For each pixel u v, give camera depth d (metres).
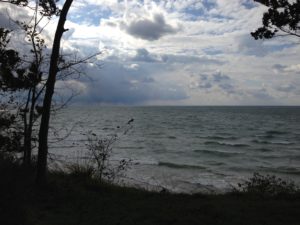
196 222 7.88
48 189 10.01
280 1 9.91
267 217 8.28
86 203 9.31
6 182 6.79
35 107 11.35
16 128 11.20
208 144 44.78
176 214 8.48
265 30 10.19
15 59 10.31
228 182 20.22
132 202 9.78
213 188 17.91
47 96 10.23
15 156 10.41
